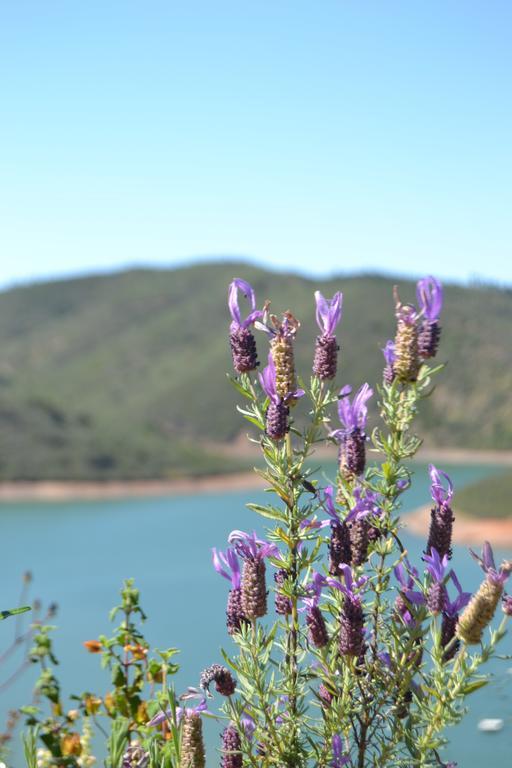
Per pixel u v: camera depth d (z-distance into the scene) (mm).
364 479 2980
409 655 2705
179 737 2758
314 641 2805
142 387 139250
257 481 74750
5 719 7656
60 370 152000
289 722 2771
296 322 2861
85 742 4000
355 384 110812
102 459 75062
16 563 24328
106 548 27828
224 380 132500
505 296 142125
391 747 2664
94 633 13562
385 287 142875
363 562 2846
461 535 26656
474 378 117500
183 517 40219
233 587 2889
